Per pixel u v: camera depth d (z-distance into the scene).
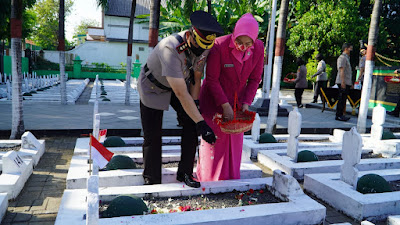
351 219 3.55
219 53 3.54
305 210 3.14
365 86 7.52
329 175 4.36
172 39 3.03
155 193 3.44
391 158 5.55
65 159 5.21
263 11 22.66
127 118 8.61
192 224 2.79
